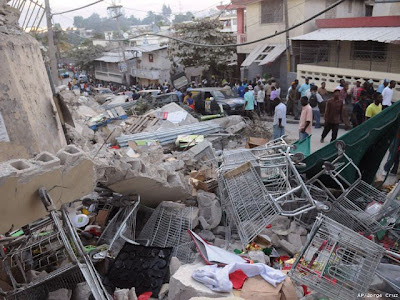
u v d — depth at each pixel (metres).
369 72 17.28
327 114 12.27
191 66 29.36
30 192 3.88
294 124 16.38
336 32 19.52
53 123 7.08
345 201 6.89
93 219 6.39
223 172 6.88
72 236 4.05
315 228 4.60
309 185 6.95
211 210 6.71
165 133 12.12
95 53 47.69
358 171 6.73
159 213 6.46
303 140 9.09
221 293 4.30
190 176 8.39
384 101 13.62
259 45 25.06
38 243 4.75
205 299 3.98
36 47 7.38
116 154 5.89
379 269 5.00
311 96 14.97
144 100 18.33
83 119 13.49
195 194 7.26
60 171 4.11
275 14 23.64
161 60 37.66
